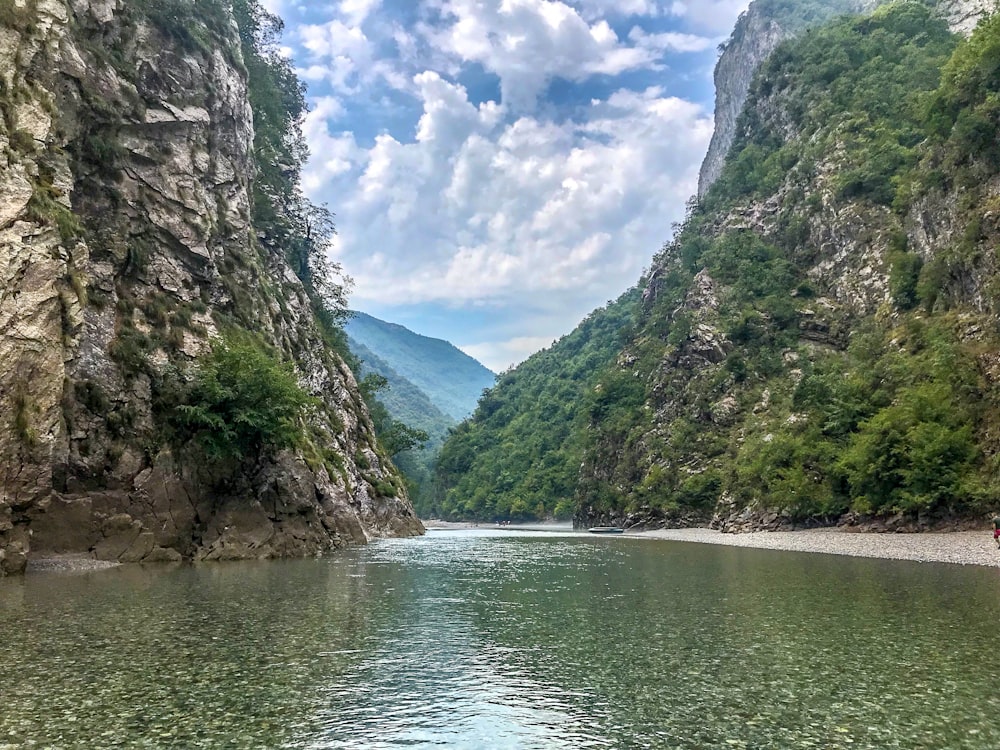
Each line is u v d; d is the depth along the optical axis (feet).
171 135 176.55
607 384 428.56
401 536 269.03
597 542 242.17
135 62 171.73
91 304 140.67
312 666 54.75
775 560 151.43
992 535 162.09
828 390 260.83
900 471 195.31
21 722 41.29
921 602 85.05
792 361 313.73
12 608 78.79
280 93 313.12
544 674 53.21
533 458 590.96
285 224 276.62
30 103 125.70
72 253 125.70
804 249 357.00
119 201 156.87
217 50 205.46
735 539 235.20
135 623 70.23
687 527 309.83
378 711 44.32
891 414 208.33
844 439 241.14
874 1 549.54
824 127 388.16
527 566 139.13
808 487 238.27
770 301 339.57
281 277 261.85
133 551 131.23
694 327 358.43
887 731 40.68
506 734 40.52
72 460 126.82
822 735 40.19
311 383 243.19
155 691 47.60
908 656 57.98
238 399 152.87
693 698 47.09
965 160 230.48
